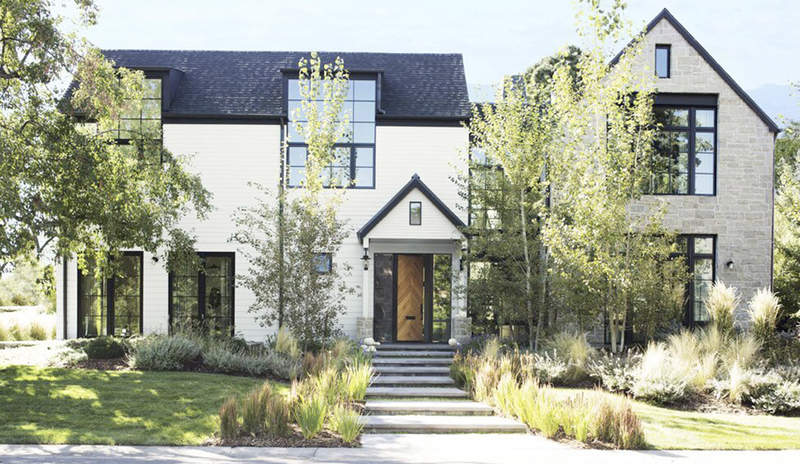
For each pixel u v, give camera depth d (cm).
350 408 1095
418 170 2025
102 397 1204
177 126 1994
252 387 1320
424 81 2170
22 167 1302
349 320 1994
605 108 1606
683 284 1731
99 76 1444
